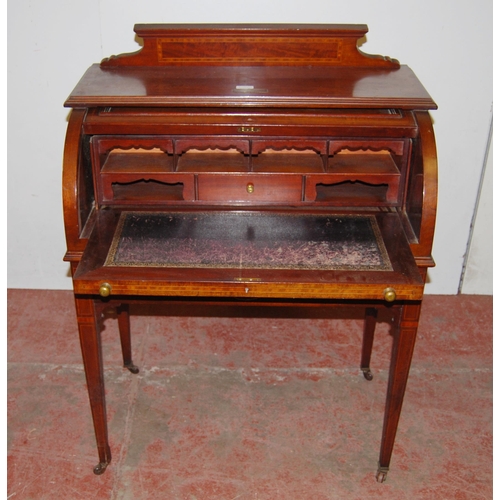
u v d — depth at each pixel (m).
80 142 2.37
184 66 2.71
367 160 2.57
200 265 2.20
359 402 3.12
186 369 3.31
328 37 2.66
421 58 3.22
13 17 3.12
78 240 2.39
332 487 2.67
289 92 2.44
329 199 2.54
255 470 2.74
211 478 2.70
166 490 2.65
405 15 3.11
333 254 2.27
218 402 3.09
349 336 3.57
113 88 2.47
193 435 2.91
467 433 2.95
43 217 3.66
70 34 3.17
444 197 3.58
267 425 2.96
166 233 2.37
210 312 3.72
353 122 2.39
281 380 3.24
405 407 3.08
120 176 2.48
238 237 2.36
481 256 3.77
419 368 3.34
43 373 3.27
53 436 2.90
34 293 3.86
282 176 2.48
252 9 3.11
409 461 2.80
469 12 3.10
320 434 2.92
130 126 2.39
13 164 3.50
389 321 3.66
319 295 2.14
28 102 3.33
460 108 3.34
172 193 2.58
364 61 2.72
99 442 2.66
